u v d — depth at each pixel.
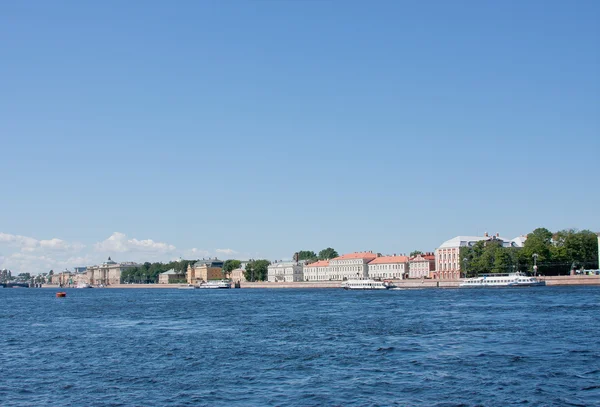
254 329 104.88
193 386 57.38
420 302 173.88
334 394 53.19
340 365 66.38
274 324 113.62
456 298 188.50
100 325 119.75
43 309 182.38
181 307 180.12
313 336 92.25
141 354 77.19
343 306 165.62
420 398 51.41
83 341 91.94
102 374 64.06
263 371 63.84
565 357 68.56
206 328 108.94
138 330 107.69
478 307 144.12
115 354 77.62
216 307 176.38
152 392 55.34
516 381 56.88
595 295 180.62
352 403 50.22
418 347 77.69
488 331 92.75
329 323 112.69
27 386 58.72
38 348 84.88
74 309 179.50
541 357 68.69
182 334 99.38
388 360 68.75
